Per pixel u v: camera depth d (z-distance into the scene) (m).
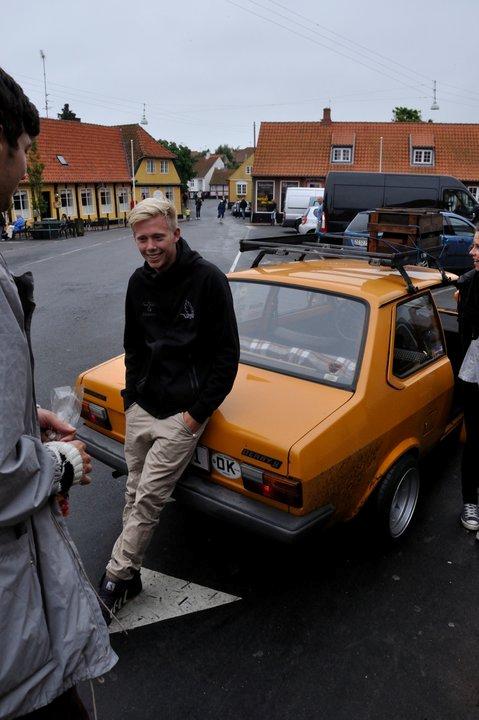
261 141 44.22
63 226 31.84
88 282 14.41
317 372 3.22
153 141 52.06
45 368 7.05
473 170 41.78
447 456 4.76
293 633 2.84
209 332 2.68
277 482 2.67
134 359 2.94
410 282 3.56
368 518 3.35
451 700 2.50
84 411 3.59
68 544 1.53
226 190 113.88
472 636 2.85
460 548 3.54
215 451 2.90
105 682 2.54
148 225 2.54
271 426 2.79
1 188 1.33
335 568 3.33
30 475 1.33
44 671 1.43
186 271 2.64
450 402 4.01
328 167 42.75
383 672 2.63
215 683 2.55
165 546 3.50
